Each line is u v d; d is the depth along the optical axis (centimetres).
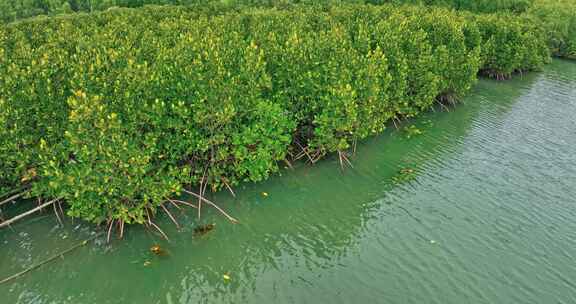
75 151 1298
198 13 3812
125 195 1345
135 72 1478
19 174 1455
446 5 6738
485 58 3716
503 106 3089
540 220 1689
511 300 1301
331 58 1925
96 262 1370
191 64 1599
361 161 2100
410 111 2530
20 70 1552
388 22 2892
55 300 1233
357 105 1872
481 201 1800
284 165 1986
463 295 1311
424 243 1531
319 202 1764
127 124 1403
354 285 1333
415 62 2494
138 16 3027
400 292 1312
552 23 5188
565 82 3912
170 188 1456
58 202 1519
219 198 1719
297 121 1945
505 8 6397
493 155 2244
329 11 4088
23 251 1383
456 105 3056
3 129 1334
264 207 1703
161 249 1432
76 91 1395
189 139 1548
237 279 1341
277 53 1931
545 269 1432
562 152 2323
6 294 1235
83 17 3269
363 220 1659
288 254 1464
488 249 1512
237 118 1667
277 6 5416
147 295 1271
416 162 2128
